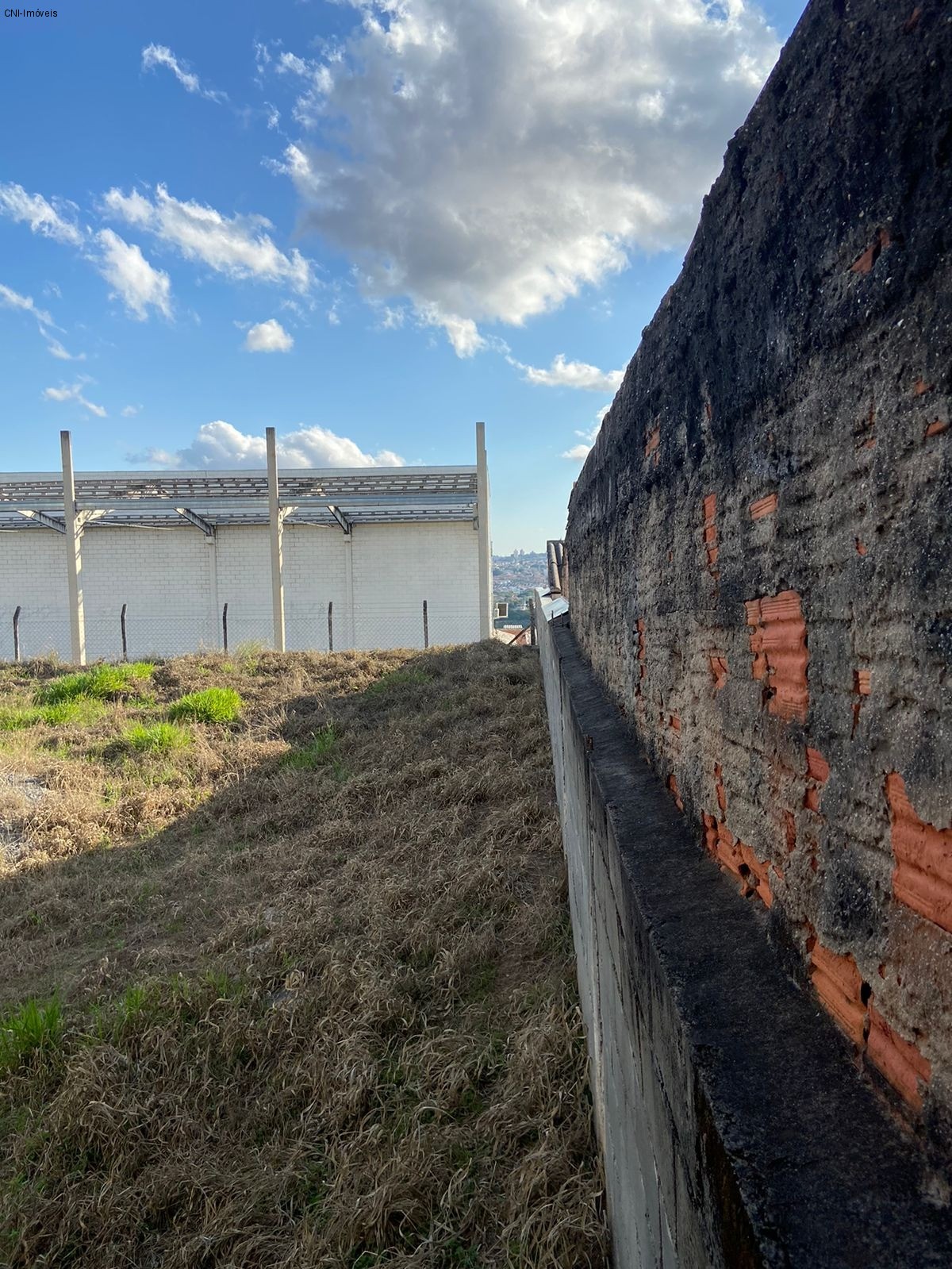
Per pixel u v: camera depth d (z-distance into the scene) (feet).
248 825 19.86
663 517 6.66
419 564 55.11
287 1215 7.96
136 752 25.81
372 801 20.25
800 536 3.52
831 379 3.15
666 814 6.17
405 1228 7.56
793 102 3.41
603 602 11.91
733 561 4.58
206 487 50.03
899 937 2.63
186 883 16.70
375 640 55.26
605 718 10.18
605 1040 6.52
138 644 54.90
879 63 2.66
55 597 55.01
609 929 6.05
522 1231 6.83
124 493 50.90
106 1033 10.98
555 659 17.99
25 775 23.76
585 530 14.75
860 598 2.92
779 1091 2.86
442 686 32.22
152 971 12.94
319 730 27.84
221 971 12.12
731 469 4.58
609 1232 6.49
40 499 49.70
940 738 2.34
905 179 2.52
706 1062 3.07
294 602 55.16
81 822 20.13
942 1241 2.19
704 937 4.07
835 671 3.16
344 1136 8.80
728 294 4.45
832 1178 2.44
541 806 17.61
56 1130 9.11
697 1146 3.02
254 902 15.29
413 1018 10.62
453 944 12.23
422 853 16.12
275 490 47.16
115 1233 8.06
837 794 3.14
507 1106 8.48
